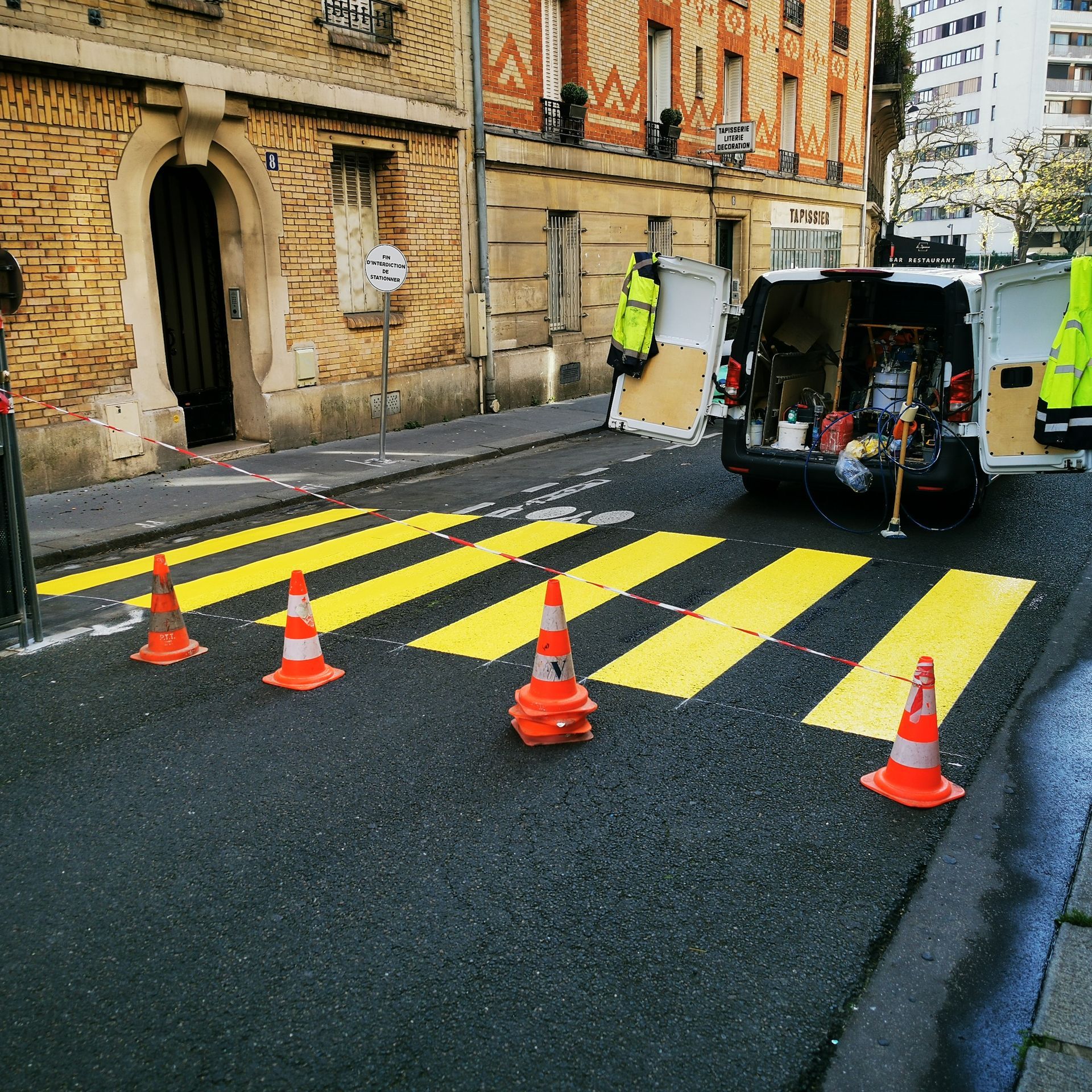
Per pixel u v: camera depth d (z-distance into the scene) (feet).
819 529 27.30
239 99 37.81
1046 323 24.06
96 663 18.71
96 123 33.30
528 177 54.90
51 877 11.78
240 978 10.00
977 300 25.00
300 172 41.19
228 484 34.71
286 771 14.25
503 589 22.63
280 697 16.89
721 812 12.98
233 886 11.53
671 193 69.31
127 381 35.42
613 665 17.94
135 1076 8.75
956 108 280.10
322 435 43.68
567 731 14.92
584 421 50.39
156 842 12.48
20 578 19.35
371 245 46.73
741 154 72.02
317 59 41.04
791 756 14.48
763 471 28.78
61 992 9.83
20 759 14.76
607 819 12.84
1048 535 26.12
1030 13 275.18
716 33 73.00
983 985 9.86
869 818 12.83
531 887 11.42
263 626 20.63
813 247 96.27
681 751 14.67
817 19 90.79
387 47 44.29
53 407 30.01
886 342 30.14
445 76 48.01
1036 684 16.88
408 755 14.67
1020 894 11.28
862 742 14.85
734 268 81.92
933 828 12.62
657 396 29.71
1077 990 9.63
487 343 52.34
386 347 37.58
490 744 14.98
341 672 17.88
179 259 39.50
